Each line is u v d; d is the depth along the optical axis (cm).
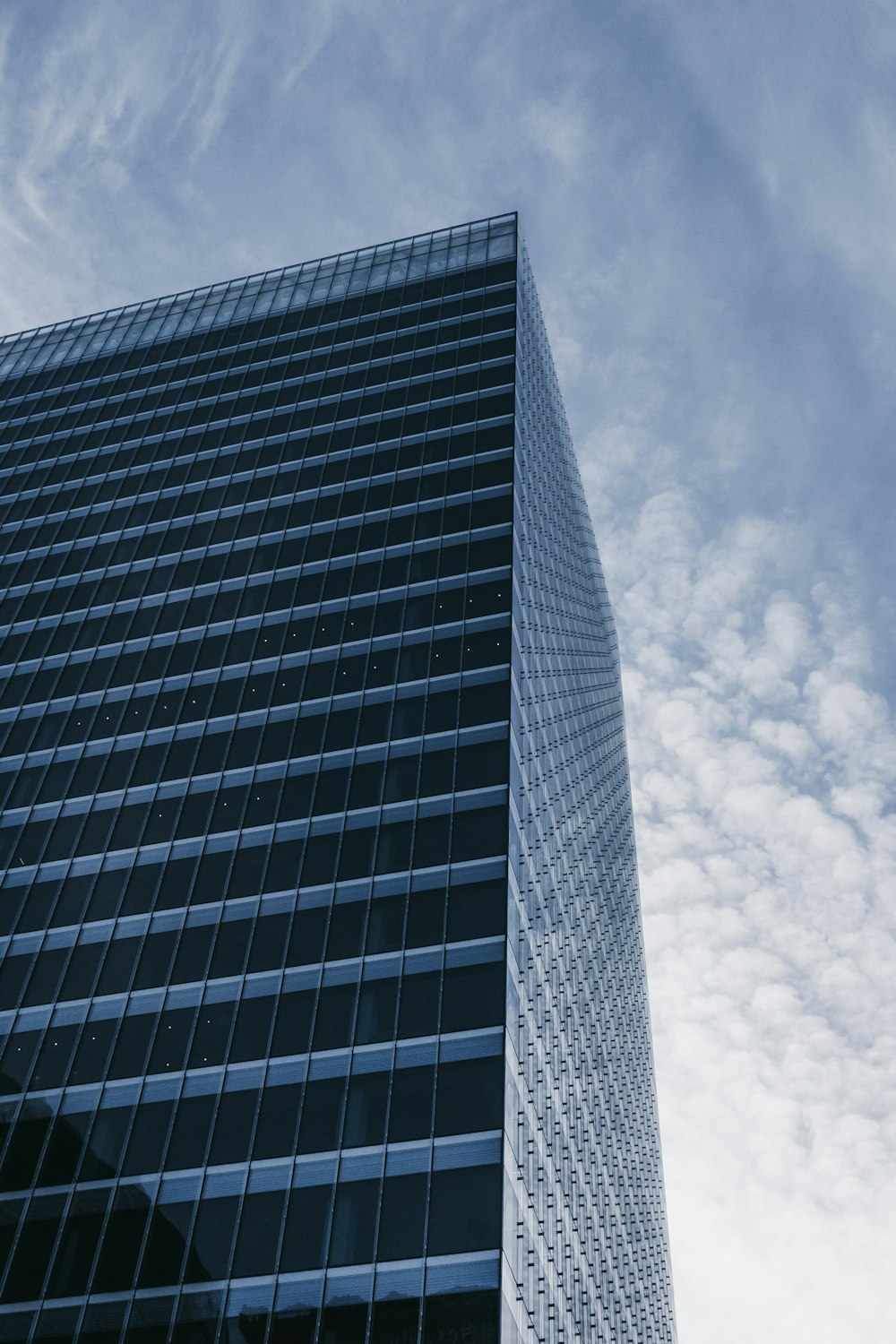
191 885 5047
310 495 7269
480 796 5028
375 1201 3716
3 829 5612
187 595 6806
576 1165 5362
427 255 9575
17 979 4866
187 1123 4141
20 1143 4219
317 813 5181
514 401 7544
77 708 6238
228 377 8831
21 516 7931
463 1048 4091
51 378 9588
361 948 4531
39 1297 3766
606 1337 5588
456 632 5944
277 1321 3509
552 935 5584
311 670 5991
